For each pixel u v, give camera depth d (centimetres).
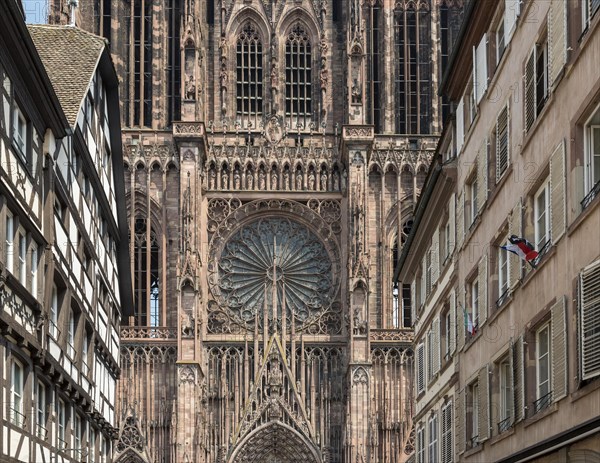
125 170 11462
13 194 3534
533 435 3341
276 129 11744
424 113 11875
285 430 10950
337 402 11131
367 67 12006
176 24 11994
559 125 3052
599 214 2689
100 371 5622
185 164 11169
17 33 3497
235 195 11531
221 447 10931
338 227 11544
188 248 10994
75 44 5231
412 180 11575
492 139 4103
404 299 11444
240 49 12000
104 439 5959
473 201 4628
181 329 10850
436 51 11900
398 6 12050
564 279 2991
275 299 11288
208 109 11806
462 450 4634
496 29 4200
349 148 11306
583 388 2773
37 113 3956
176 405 10738
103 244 5762
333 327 11325
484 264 4159
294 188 11588
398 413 11038
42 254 4019
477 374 4316
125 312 6919
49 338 4106
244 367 11138
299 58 11981
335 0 12256
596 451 2686
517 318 3591
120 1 11831
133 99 11700
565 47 2959
